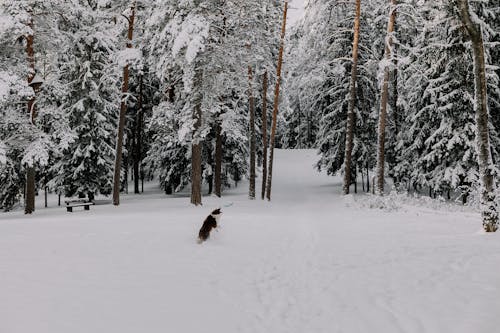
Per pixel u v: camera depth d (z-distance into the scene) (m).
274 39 26.80
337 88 28.62
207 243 10.66
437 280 6.91
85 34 24.12
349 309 6.03
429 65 21.81
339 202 22.06
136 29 23.28
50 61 21.64
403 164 26.58
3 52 19.47
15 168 25.61
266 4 23.53
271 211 18.98
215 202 23.44
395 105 27.25
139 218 15.32
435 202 18.50
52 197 41.88
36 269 7.85
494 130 20.00
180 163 32.03
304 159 53.06
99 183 27.78
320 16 23.89
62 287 6.83
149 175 38.94
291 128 66.88
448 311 5.56
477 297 5.95
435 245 9.60
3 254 9.03
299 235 11.91
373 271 7.80
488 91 20.05
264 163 27.38
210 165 31.19
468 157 19.44
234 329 5.44
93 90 26.17
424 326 5.19
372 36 26.47
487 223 10.71
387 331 5.19
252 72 25.48
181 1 17.94
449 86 20.34
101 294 6.57
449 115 20.41
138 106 33.88
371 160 28.47
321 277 7.72
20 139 19.34
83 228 12.77
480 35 10.58
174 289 6.96
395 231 11.90
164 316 5.77
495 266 7.43
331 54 27.56
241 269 8.35
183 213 17.16
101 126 27.30
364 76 26.89
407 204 17.70
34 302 6.08
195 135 20.59
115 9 22.75
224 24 20.72
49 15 19.84
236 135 26.20
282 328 5.50
